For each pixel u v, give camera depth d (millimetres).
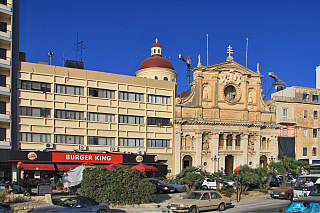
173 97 56031
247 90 62281
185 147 56719
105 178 29859
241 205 32938
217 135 58594
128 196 29781
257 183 45719
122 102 51438
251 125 61906
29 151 42531
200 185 38156
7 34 43562
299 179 36812
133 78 52719
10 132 42250
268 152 63656
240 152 60656
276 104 65125
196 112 57531
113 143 50250
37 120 45000
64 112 47125
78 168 33812
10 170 42750
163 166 54906
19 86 44250
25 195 30969
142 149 52312
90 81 49156
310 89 68250
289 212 17922
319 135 67688
